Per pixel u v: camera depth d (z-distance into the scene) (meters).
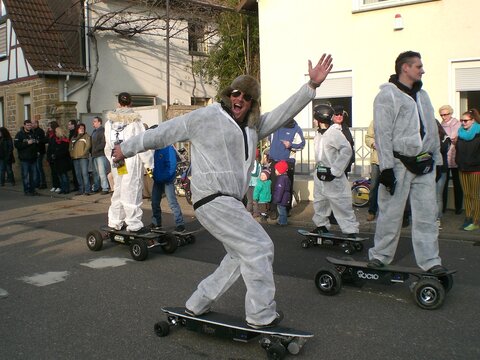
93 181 14.55
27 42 16.55
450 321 4.61
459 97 10.54
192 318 4.20
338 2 11.79
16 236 8.81
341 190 7.25
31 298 5.49
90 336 4.44
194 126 3.91
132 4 17.89
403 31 10.98
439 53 10.61
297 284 5.83
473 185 8.09
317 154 7.33
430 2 10.59
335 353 4.00
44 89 16.47
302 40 12.40
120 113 7.24
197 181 3.94
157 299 5.39
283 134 9.16
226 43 18.22
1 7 18.05
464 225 8.24
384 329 4.46
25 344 4.30
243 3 14.15
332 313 4.88
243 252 3.83
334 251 7.39
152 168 7.45
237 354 4.03
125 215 7.45
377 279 5.25
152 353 4.08
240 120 3.92
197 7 17.64
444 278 5.16
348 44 11.74
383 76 11.35
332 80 12.10
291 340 3.91
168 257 7.20
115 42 17.91
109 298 5.45
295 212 10.28
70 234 8.91
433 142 5.07
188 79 20.34
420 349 4.04
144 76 18.83
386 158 5.00
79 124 13.77
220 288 4.09
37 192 14.87
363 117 11.69
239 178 3.92
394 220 5.19
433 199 5.08
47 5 17.86
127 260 7.06
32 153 14.41
